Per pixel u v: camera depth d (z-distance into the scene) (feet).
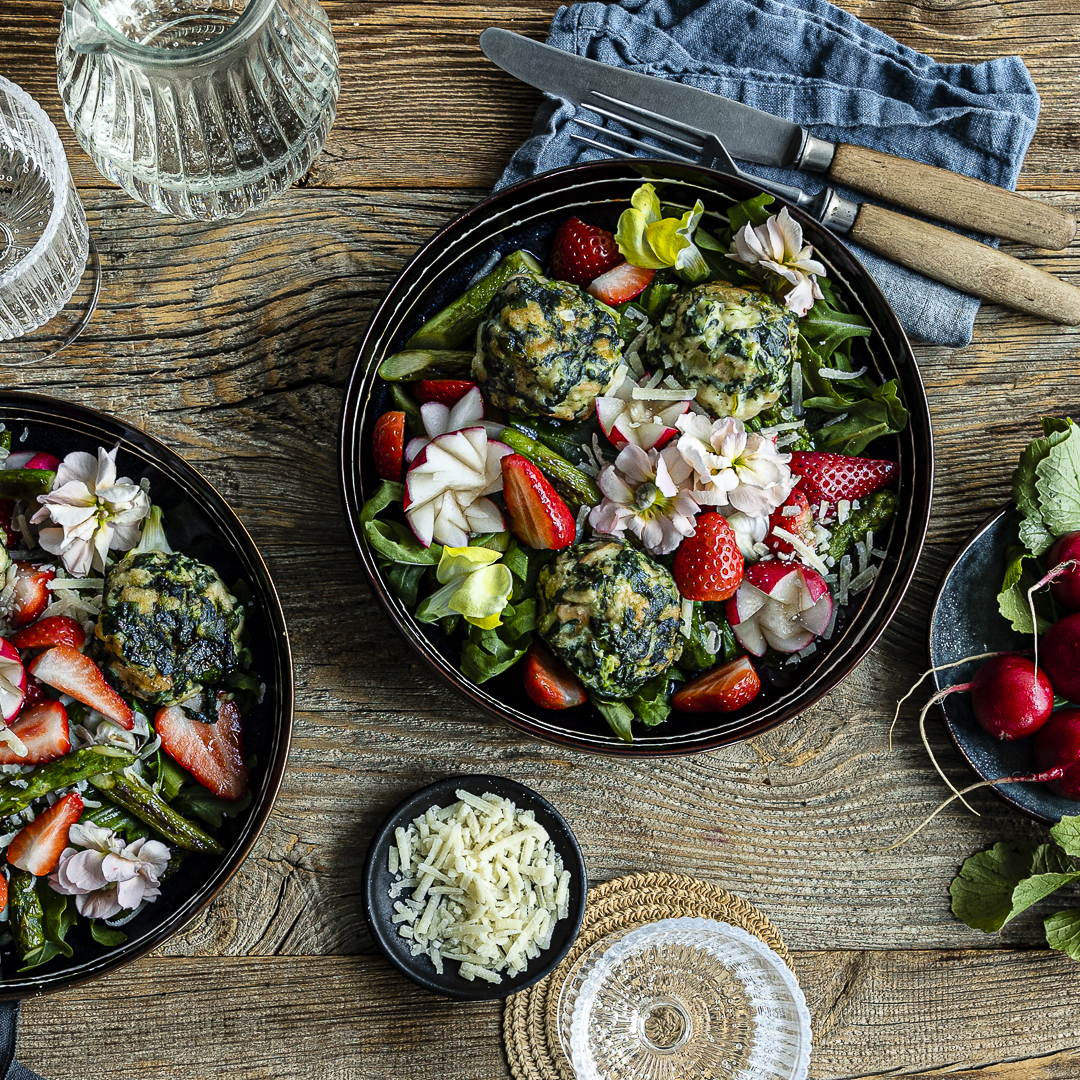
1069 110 2.35
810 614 2.19
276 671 2.14
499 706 2.11
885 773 2.32
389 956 2.16
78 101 2.12
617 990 2.32
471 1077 2.26
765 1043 2.30
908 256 2.27
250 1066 2.24
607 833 2.30
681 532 2.14
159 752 2.15
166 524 2.17
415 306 2.19
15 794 2.09
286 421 2.27
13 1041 2.17
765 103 2.29
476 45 2.29
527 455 2.16
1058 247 2.29
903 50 2.31
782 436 2.20
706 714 2.20
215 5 2.16
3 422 2.15
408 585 2.16
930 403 2.34
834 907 2.32
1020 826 2.33
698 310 2.14
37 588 2.13
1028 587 2.27
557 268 2.22
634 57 2.28
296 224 2.27
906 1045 2.32
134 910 2.15
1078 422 2.35
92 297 2.25
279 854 2.26
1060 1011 2.33
